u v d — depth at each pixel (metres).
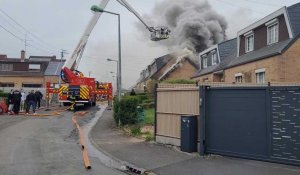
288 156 9.70
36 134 15.97
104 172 9.50
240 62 26.64
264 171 9.09
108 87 35.75
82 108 32.94
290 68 21.42
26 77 62.88
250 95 10.46
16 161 10.52
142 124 18.83
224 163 10.09
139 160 10.82
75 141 14.48
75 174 9.19
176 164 10.16
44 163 10.36
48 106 33.31
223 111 10.99
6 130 16.86
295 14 22.44
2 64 64.06
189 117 11.57
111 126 19.28
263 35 25.47
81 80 32.75
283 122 9.79
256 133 10.30
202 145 11.23
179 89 12.50
